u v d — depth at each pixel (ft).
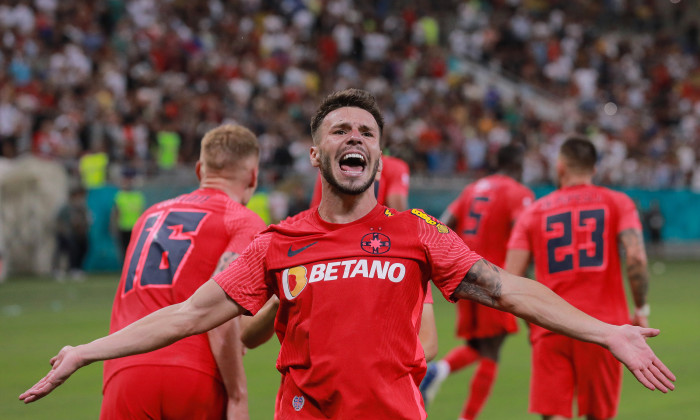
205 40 263.90
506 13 343.87
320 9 296.71
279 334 31.53
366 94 31.40
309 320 29.76
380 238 30.30
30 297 148.97
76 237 186.91
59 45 233.55
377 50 294.46
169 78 235.20
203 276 39.32
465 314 69.10
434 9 334.65
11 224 189.37
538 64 332.39
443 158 245.04
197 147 215.51
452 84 291.38
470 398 67.62
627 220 53.26
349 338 29.17
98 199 194.90
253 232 39.88
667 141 309.63
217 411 38.17
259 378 82.58
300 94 258.78
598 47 346.74
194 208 40.73
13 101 205.67
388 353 29.35
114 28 251.60
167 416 37.47
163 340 30.35
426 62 296.51
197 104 226.17
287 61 272.51
